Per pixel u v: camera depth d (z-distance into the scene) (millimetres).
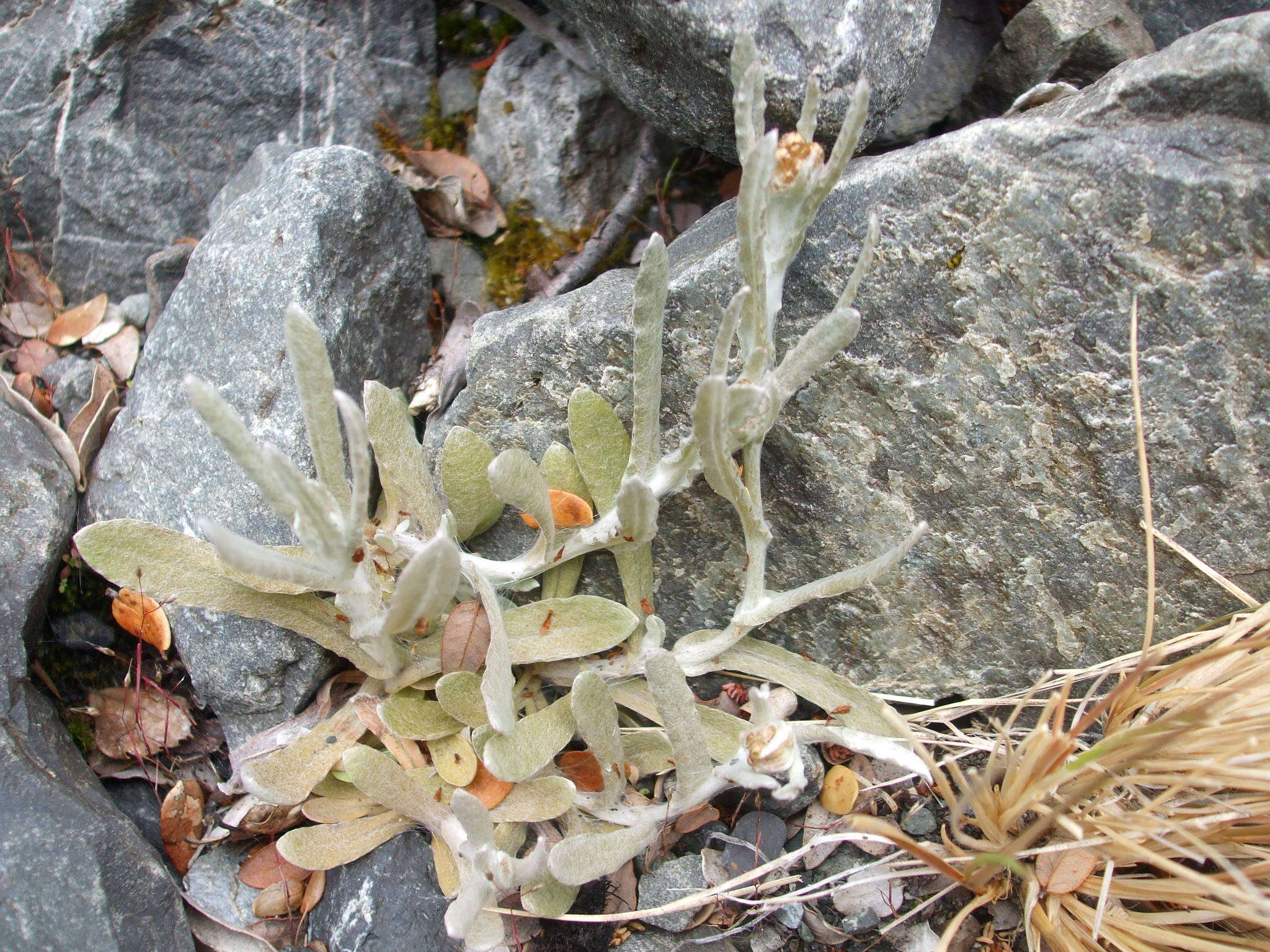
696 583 238
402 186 259
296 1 277
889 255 208
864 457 220
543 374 232
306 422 193
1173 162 193
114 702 238
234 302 239
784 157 190
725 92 222
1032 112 209
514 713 203
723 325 187
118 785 234
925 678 233
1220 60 190
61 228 281
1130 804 210
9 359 272
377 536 212
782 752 185
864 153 263
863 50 216
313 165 243
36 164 275
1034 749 194
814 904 220
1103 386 202
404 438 223
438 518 224
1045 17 248
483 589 213
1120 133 197
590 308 228
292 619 217
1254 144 192
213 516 230
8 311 276
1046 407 207
